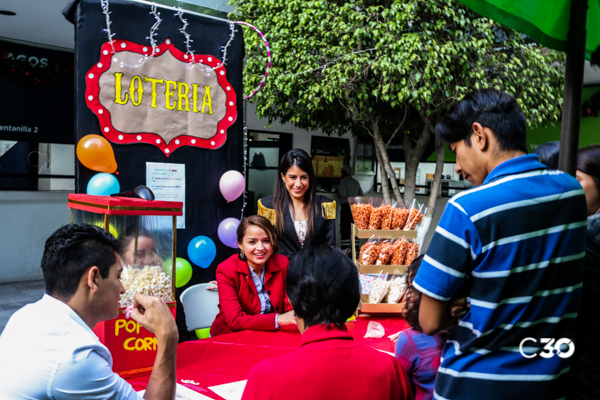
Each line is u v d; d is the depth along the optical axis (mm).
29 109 6102
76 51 2514
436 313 1116
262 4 5652
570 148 1557
